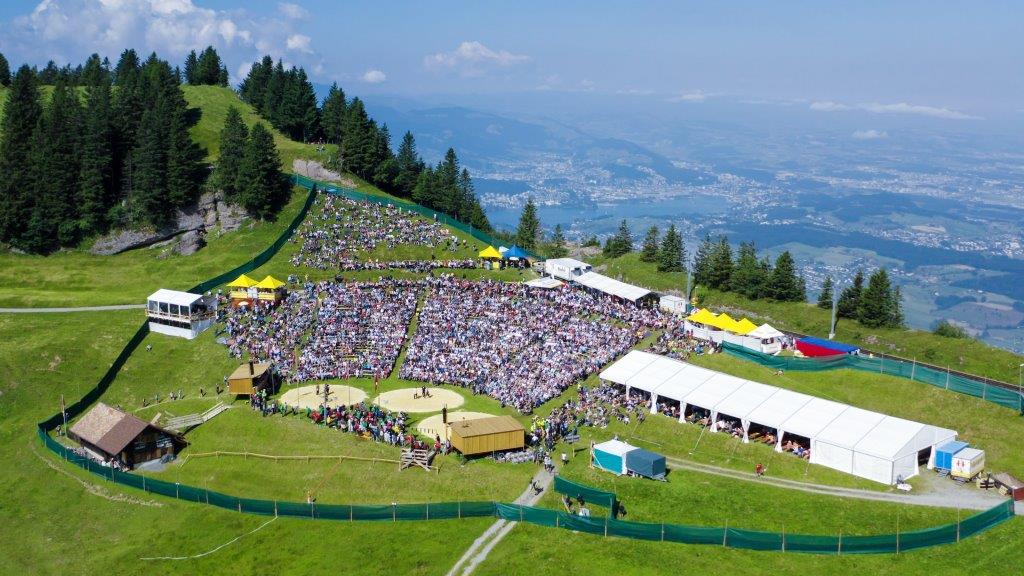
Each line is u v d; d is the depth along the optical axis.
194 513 86.75
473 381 111.19
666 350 119.25
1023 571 66.31
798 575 67.19
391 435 94.44
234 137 186.62
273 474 92.31
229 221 178.88
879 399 103.94
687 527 72.06
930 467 87.19
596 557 70.81
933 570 67.12
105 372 120.31
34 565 83.38
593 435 97.56
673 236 170.00
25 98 195.62
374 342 124.69
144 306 140.75
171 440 100.25
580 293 146.62
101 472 95.44
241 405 106.75
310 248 166.50
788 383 110.31
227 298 142.00
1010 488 79.94
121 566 79.69
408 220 184.50
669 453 93.62
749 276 152.38
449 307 137.25
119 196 183.62
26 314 137.25
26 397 115.44
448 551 74.25
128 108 198.25
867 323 134.38
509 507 78.31
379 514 80.69
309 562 75.81
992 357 117.62
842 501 79.62
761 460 90.06
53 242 173.75
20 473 99.44
